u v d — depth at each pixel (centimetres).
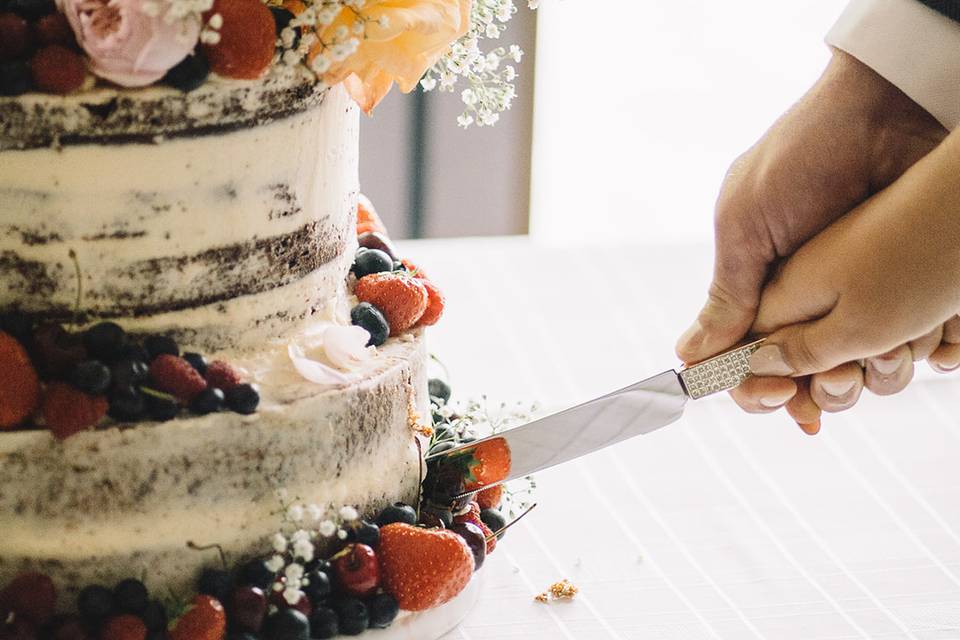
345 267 155
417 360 154
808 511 179
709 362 151
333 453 140
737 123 371
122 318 132
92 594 129
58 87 123
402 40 134
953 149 131
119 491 130
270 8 133
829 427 203
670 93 363
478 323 235
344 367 145
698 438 199
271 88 133
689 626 152
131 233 130
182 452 131
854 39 154
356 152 155
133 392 128
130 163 127
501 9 158
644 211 346
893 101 153
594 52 356
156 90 126
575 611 154
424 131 325
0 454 127
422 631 146
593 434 155
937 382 217
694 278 257
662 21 360
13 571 131
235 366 139
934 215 133
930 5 147
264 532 136
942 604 157
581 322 238
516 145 336
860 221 140
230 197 133
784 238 157
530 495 182
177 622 129
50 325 129
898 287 136
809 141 155
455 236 338
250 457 134
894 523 176
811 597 158
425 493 157
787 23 371
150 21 121
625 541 171
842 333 141
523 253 265
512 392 211
